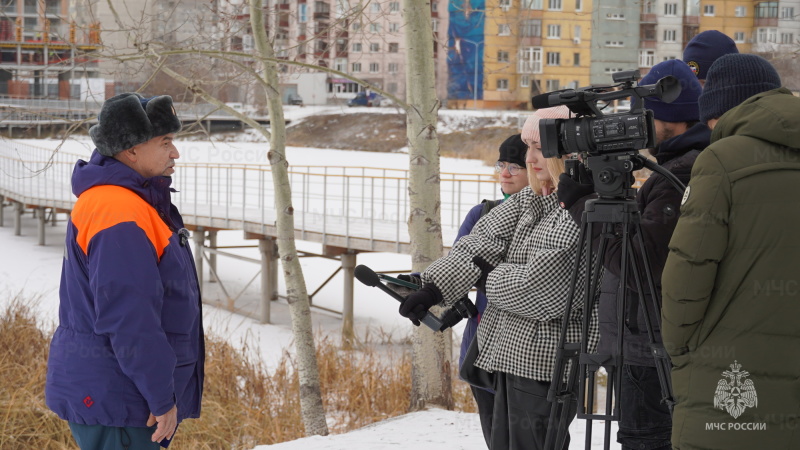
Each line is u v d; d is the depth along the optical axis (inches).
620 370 93.6
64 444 228.7
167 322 105.4
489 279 108.3
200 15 271.1
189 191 960.3
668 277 83.9
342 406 294.5
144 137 104.7
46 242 939.3
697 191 83.3
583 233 94.6
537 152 110.1
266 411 277.1
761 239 81.2
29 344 336.8
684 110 110.8
